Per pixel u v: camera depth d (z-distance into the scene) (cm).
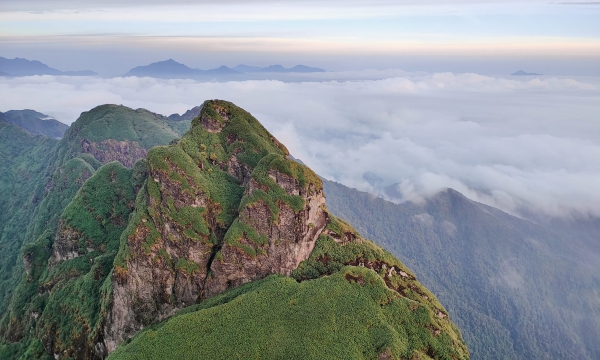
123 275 13525
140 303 13400
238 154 15638
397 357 10031
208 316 10969
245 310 11069
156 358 10131
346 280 11969
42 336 15325
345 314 10944
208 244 13450
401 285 13262
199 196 13875
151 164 14125
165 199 13700
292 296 11425
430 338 10906
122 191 19512
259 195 13188
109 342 13750
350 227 15075
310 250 13588
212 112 16350
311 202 13488
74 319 14925
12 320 17975
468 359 11375
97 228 18325
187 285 13262
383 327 10731
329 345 10169
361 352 10138
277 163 13562
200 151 15488
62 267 17638
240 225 13138
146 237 13575
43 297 17175
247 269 12962
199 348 10206
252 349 10069
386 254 14162
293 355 9906
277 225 12962
